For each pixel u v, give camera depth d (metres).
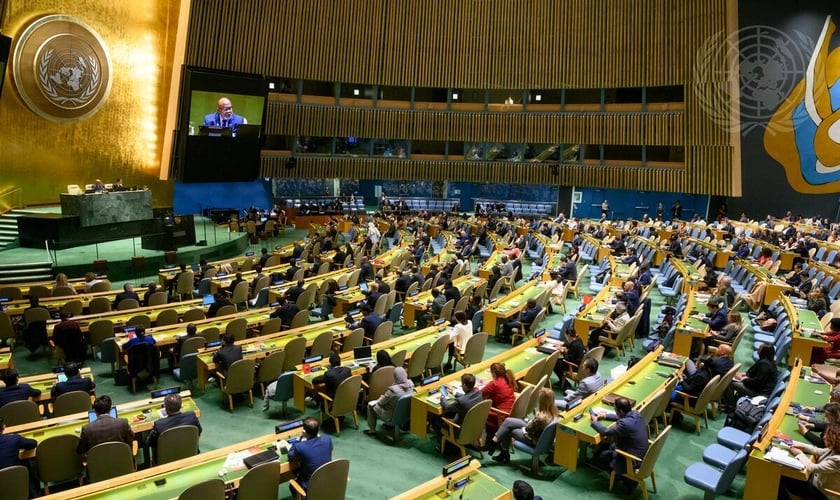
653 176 29.00
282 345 9.69
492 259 18.12
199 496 4.94
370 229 22.58
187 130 23.75
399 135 30.75
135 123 23.12
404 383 7.82
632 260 17.03
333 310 13.28
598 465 7.14
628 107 29.03
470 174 31.64
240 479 5.29
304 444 5.76
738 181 27.48
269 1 27.69
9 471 5.16
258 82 25.09
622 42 28.23
